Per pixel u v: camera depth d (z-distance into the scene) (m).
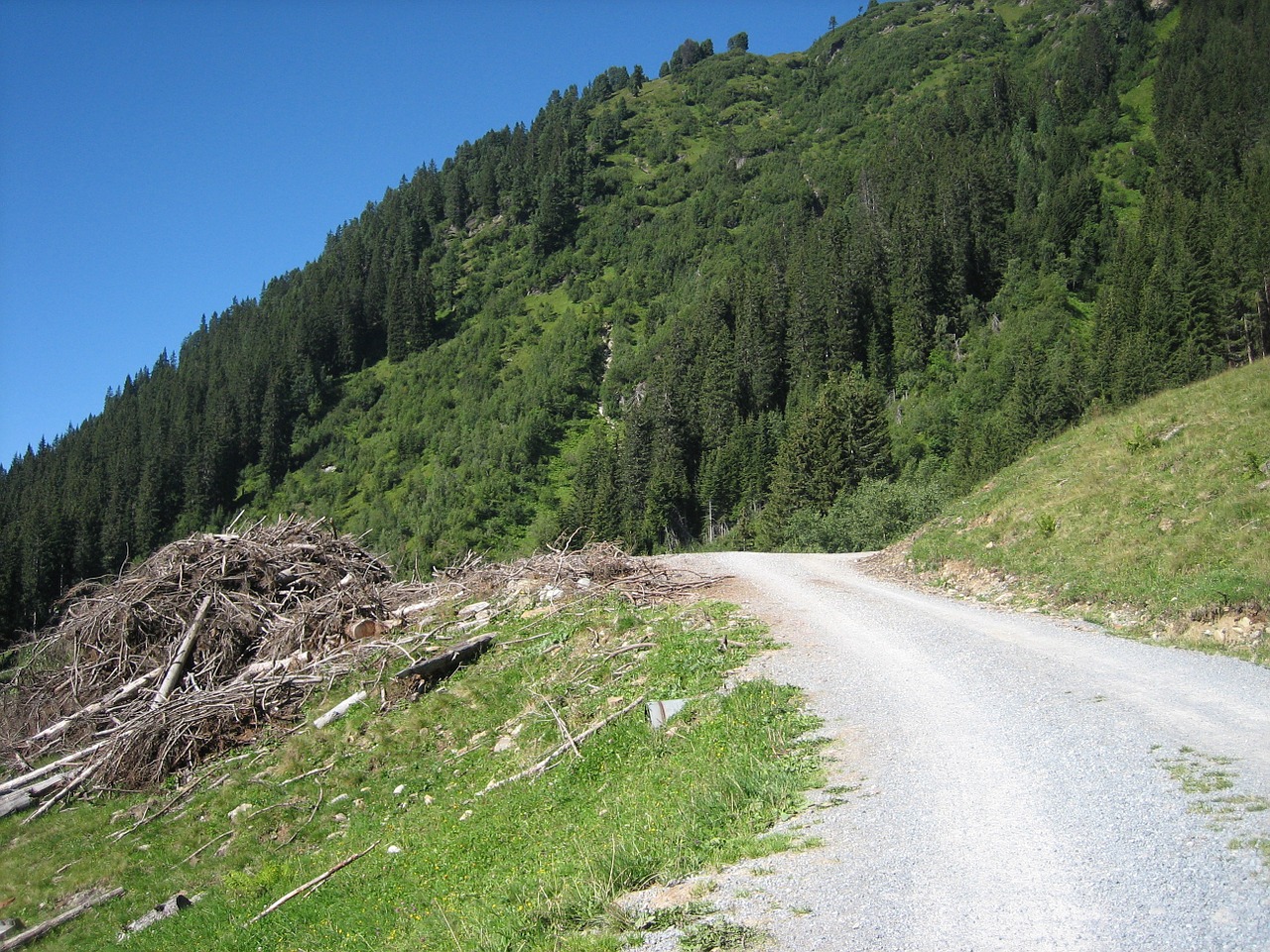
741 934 5.51
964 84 198.75
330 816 14.04
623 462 95.81
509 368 151.75
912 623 15.44
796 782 8.21
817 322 108.25
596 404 136.25
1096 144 143.12
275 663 19.30
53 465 151.88
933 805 7.19
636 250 184.12
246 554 21.77
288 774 15.51
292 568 22.12
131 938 11.55
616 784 10.43
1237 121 121.06
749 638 14.99
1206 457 17.16
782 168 190.88
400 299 173.75
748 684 11.92
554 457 122.44
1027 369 73.56
